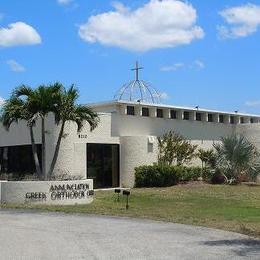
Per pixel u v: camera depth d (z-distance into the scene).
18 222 15.58
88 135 29.09
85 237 12.66
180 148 32.81
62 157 27.44
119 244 11.68
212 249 11.16
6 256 10.27
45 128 27.83
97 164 29.84
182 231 13.82
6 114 21.27
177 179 30.75
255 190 28.19
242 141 32.38
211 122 38.09
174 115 35.56
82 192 21.64
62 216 17.14
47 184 20.86
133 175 30.58
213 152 33.38
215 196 25.56
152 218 16.64
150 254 10.54
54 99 21.14
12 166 31.42
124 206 20.86
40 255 10.38
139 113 33.00
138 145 30.75
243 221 16.25
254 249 11.22
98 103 32.84
